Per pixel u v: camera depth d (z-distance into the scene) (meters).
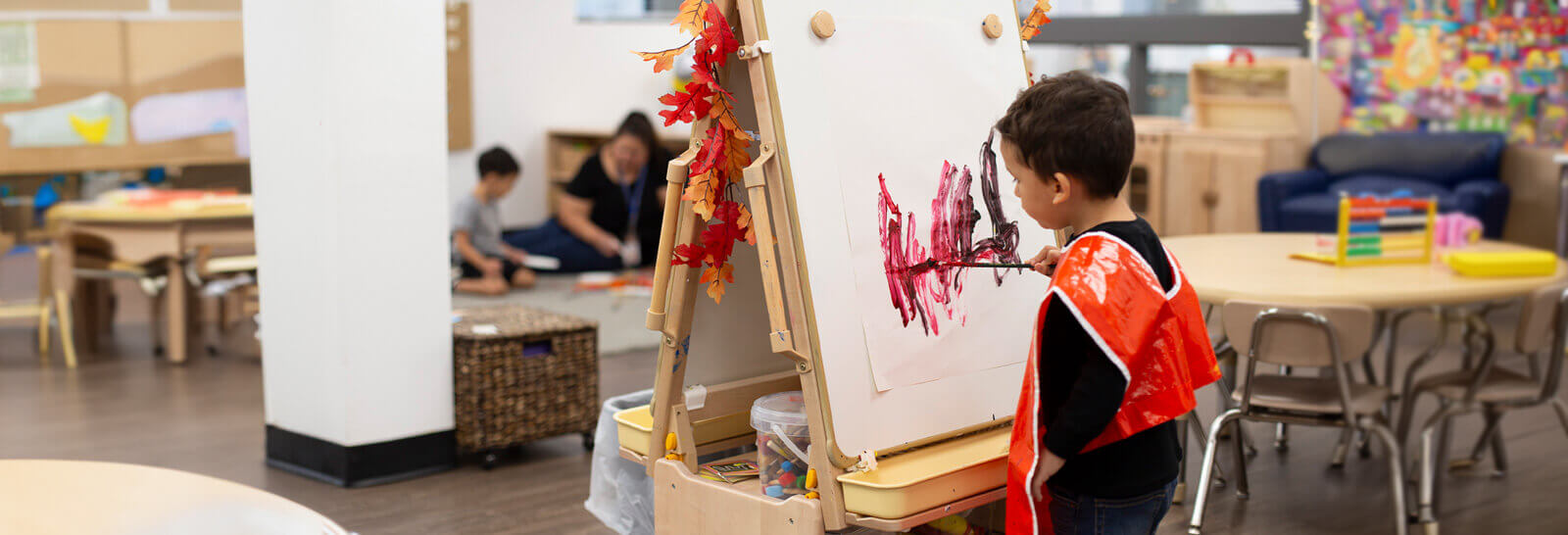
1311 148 7.01
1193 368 1.67
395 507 3.25
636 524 2.51
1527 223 6.36
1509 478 3.48
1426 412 4.15
